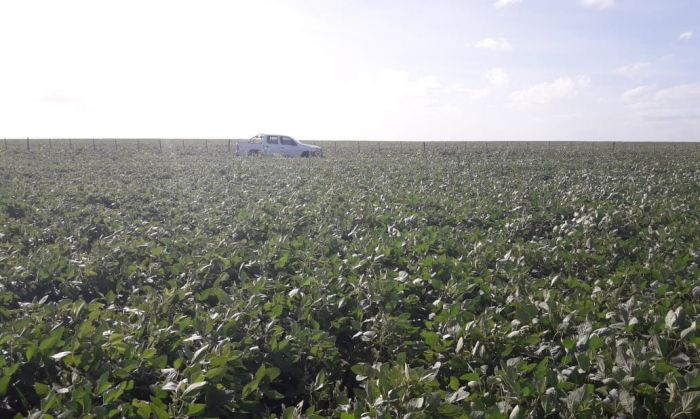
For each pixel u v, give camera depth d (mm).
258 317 5750
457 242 9055
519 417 3400
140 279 7539
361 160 33500
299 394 4871
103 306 6336
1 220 11312
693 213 12336
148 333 5066
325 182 20406
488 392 3986
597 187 17734
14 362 4250
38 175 22969
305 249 8867
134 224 11305
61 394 3834
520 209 13336
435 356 4855
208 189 18438
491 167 28234
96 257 7918
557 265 8039
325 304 5984
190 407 3670
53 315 5547
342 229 11047
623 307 5191
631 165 29234
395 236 9836
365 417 3682
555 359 4543
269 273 7680
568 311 5359
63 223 11453
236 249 8438
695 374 3654
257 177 22266
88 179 20859
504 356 4645
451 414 3631
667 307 5543
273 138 41031
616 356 3996
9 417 3934
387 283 6258
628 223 11258
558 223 12094
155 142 68000
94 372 4191
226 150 48531
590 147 57500
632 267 7027
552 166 29031
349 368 5414
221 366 4164
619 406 3637
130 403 4129
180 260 7719
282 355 4871
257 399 4293
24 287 6977
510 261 7398
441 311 5855
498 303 6215
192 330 5160
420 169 26609
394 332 5348
